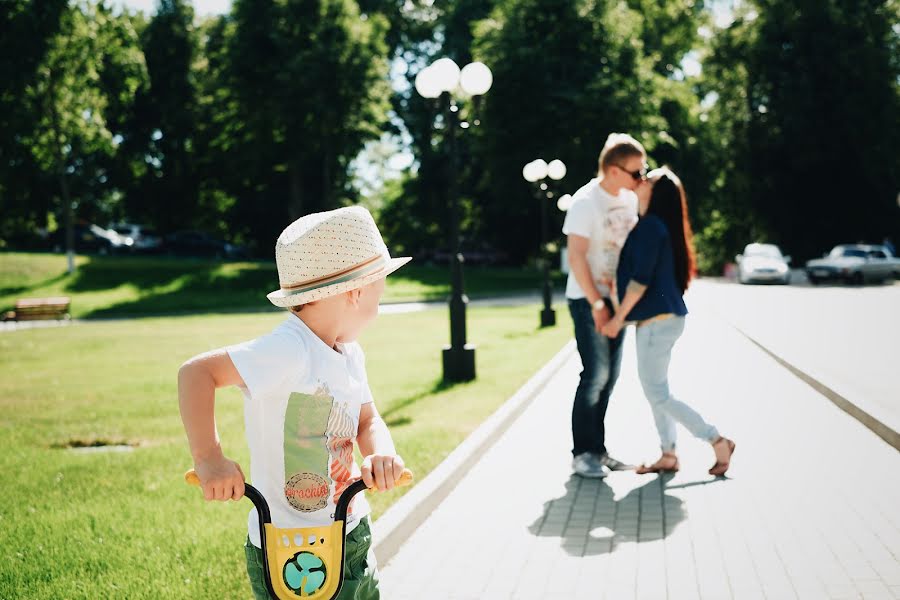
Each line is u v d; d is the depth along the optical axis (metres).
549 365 11.70
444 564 4.38
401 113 50.72
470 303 31.88
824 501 5.23
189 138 49.41
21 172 41.34
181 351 16.50
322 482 2.19
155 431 8.16
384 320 22.62
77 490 5.84
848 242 48.59
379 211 50.06
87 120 39.72
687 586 3.95
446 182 50.66
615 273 5.99
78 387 11.45
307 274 2.12
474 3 49.59
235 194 48.47
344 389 2.25
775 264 37.12
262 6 38.72
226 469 2.03
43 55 36.16
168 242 50.28
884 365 10.79
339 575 2.08
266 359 2.10
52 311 30.00
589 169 39.00
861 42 44.88
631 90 38.44
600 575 4.14
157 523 5.02
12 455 7.08
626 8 41.81
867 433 7.16
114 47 40.22
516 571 4.24
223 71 39.72
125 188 50.16
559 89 39.03
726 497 5.39
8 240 52.84
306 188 46.22
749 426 7.60
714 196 47.25
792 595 3.80
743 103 48.31
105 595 3.89
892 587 3.85
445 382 10.48
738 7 47.97
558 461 6.56
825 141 45.09
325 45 37.84
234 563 4.29
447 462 6.10
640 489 5.68
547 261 19.66
